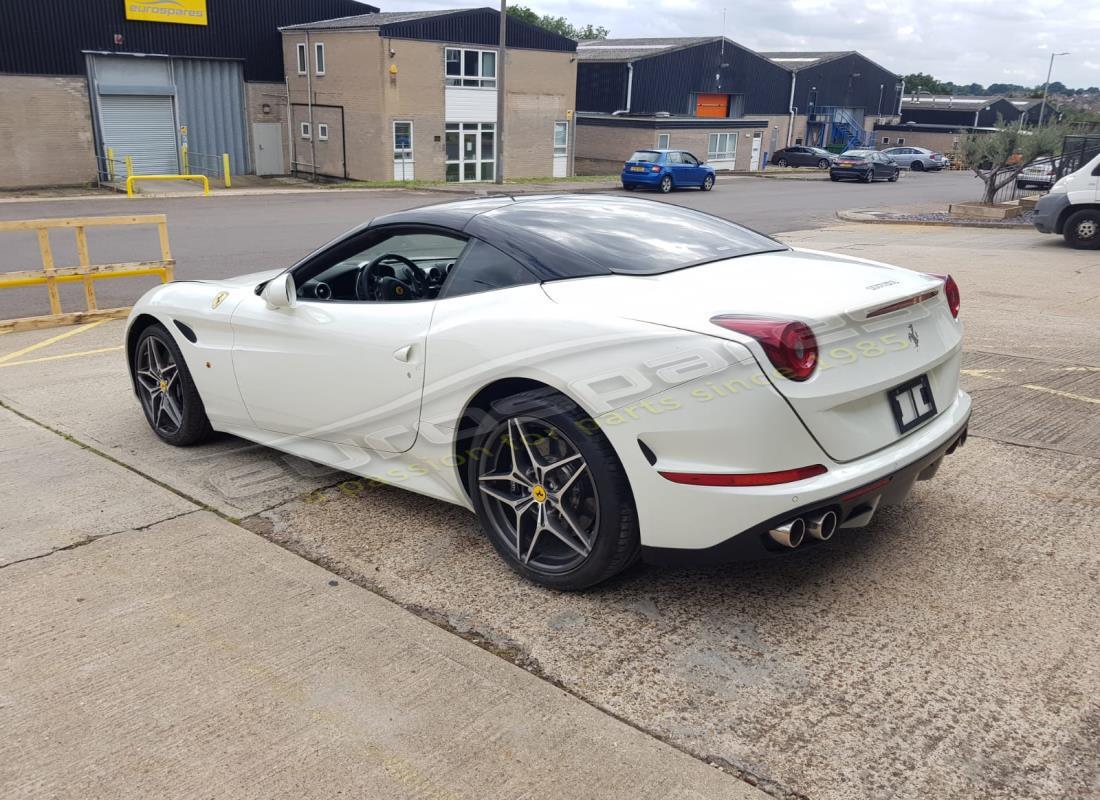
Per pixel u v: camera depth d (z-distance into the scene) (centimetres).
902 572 312
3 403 519
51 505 371
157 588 303
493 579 311
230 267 1168
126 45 2988
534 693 246
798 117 5806
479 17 3303
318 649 267
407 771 216
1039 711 236
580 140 4525
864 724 232
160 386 441
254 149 3412
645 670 256
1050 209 1352
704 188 3241
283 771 216
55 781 213
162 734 229
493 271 316
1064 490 383
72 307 895
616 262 309
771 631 276
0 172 2805
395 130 3175
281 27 3356
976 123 7819
